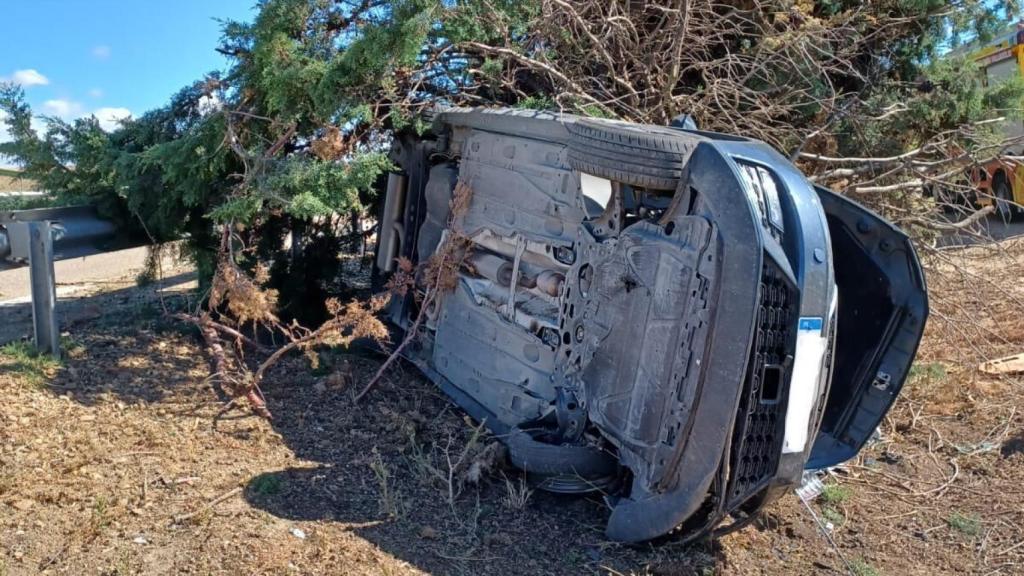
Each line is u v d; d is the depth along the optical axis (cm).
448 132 561
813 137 674
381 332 504
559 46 636
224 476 409
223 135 571
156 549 338
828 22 663
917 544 420
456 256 517
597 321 402
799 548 405
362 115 531
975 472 499
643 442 368
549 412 433
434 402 528
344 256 693
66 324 651
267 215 577
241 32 571
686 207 358
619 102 619
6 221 547
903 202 701
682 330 350
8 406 459
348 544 356
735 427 338
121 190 585
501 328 480
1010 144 677
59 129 621
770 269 333
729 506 346
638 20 657
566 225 439
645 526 364
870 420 432
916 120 716
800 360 336
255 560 335
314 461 438
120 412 477
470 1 578
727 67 657
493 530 385
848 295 436
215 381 536
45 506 364
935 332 711
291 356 589
